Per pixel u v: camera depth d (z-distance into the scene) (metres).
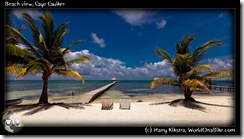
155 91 31.69
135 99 18.03
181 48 11.69
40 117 8.12
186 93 11.63
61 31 10.58
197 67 10.14
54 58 10.03
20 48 9.06
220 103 11.73
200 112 9.23
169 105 10.99
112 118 8.16
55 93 25.22
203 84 9.84
